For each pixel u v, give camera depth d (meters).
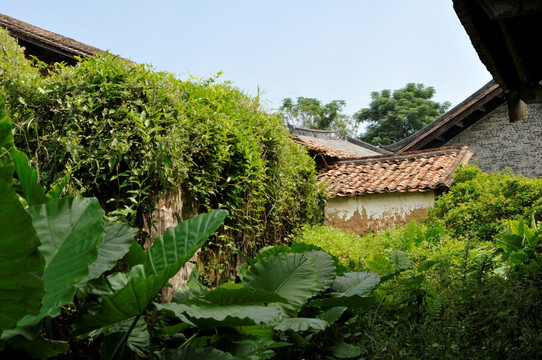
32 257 1.84
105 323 2.59
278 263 4.05
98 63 4.07
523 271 4.61
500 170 13.80
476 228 8.48
